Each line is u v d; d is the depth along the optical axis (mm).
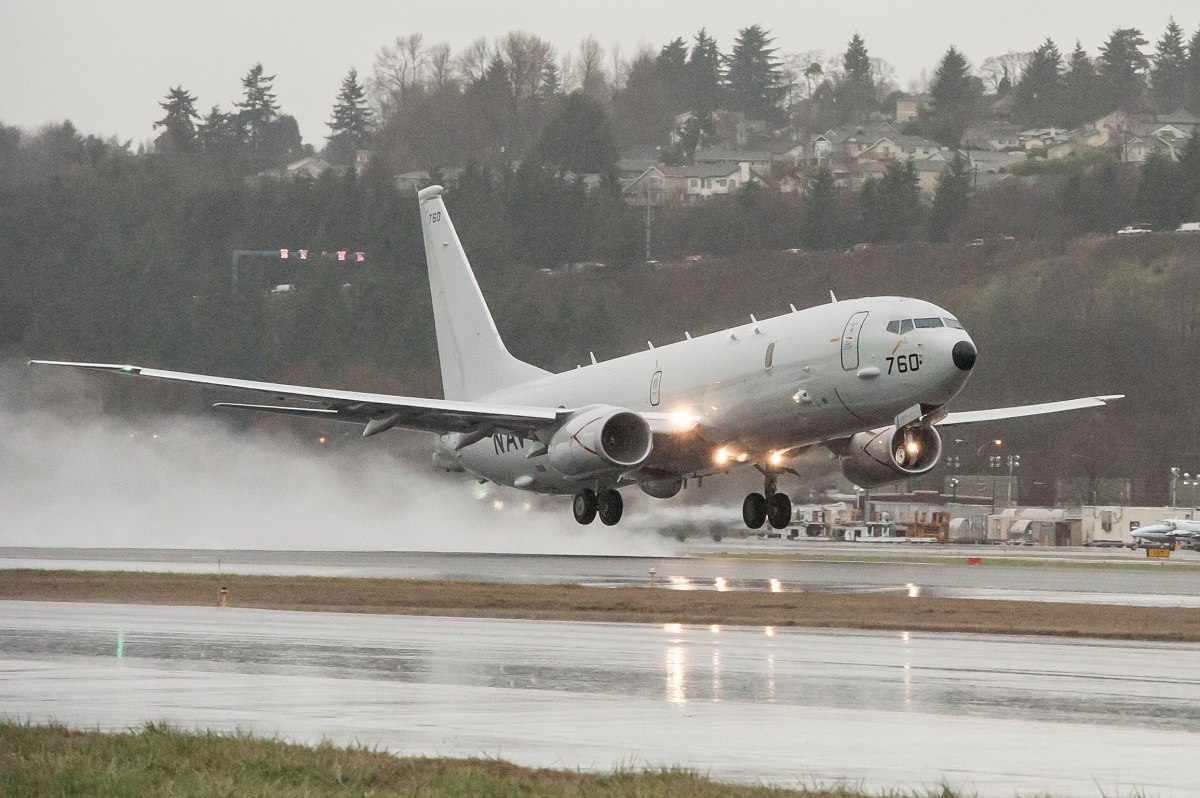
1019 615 116750
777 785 50562
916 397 158875
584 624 110375
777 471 194875
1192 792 49688
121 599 132375
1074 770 53281
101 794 48531
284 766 51844
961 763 54594
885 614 117438
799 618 113812
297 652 88750
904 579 166125
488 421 195125
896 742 58719
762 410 173875
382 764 52750
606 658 86312
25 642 94125
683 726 62281
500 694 71375
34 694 71062
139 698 69875
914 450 174750
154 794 48688
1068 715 65312
